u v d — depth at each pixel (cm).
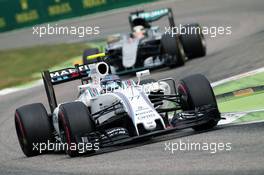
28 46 11712
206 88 3647
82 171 3119
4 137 4872
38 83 7812
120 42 6794
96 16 13175
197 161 2977
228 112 4297
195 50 6944
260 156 2883
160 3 13575
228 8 11575
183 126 3462
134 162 3147
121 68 6600
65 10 13125
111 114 3703
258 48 6588
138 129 3409
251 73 5372
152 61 6512
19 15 13038
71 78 4094
